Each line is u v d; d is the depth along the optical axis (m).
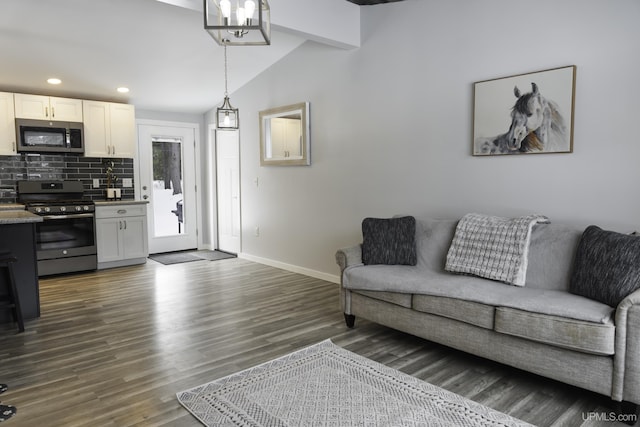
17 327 3.41
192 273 5.26
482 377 2.57
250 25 2.21
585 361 2.18
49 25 3.93
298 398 2.32
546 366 2.31
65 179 5.58
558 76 2.99
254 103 5.69
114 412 2.19
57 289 4.53
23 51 4.33
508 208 3.33
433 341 2.90
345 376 2.57
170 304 4.00
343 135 4.55
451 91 3.63
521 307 2.38
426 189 3.86
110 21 3.97
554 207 3.08
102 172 5.88
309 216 5.04
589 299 2.37
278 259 5.55
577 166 2.96
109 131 5.63
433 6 3.71
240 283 4.77
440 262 3.28
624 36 2.73
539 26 3.09
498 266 2.83
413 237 3.45
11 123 4.97
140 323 3.50
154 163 6.36
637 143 2.71
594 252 2.44
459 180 3.62
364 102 4.32
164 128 6.43
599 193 2.87
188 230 6.78
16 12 3.69
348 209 4.57
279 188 5.43
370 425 2.08
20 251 3.55
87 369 2.67
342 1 4.13
